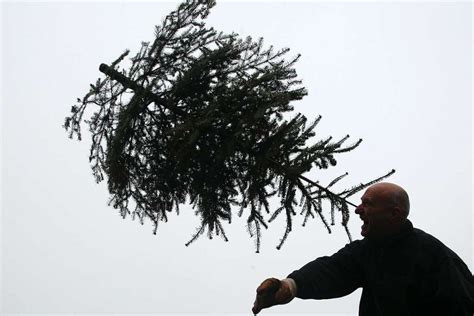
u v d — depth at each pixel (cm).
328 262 369
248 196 422
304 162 401
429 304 338
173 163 422
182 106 421
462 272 344
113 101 431
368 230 354
